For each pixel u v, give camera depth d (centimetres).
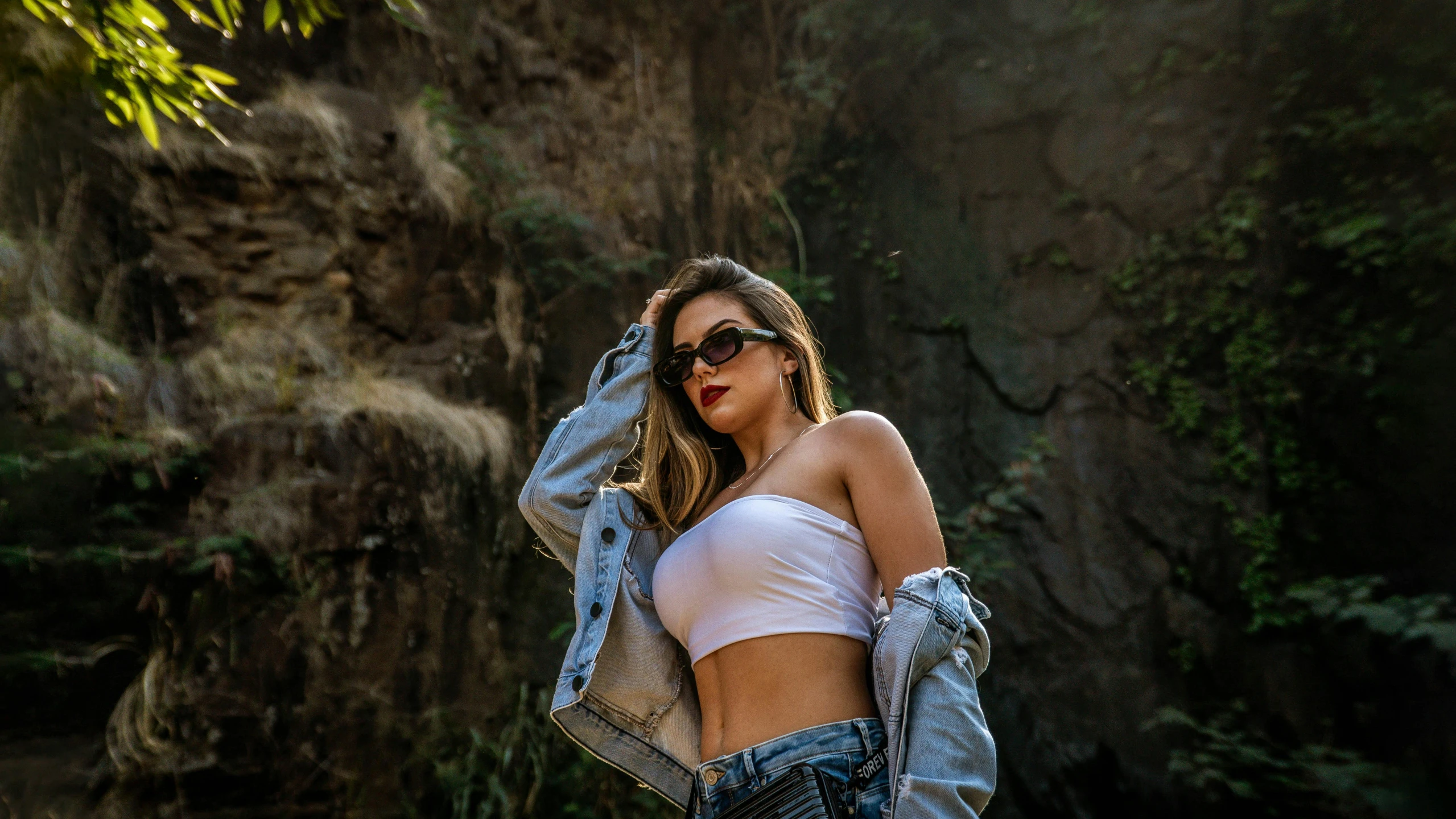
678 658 170
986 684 626
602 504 177
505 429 578
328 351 543
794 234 759
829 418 178
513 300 627
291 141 571
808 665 142
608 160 718
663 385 181
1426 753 554
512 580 545
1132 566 638
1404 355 612
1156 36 699
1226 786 582
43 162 495
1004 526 656
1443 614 557
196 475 462
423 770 479
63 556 414
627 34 760
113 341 488
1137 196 687
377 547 491
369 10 660
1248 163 671
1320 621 602
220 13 283
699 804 144
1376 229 625
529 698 524
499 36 708
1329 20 662
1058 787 601
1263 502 629
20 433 427
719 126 774
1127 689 617
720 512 154
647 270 669
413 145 616
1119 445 662
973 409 688
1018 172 719
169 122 541
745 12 801
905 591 139
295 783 446
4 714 394
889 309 725
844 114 772
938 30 755
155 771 415
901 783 129
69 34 314
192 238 533
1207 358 661
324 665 465
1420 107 628
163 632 431
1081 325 684
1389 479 608
